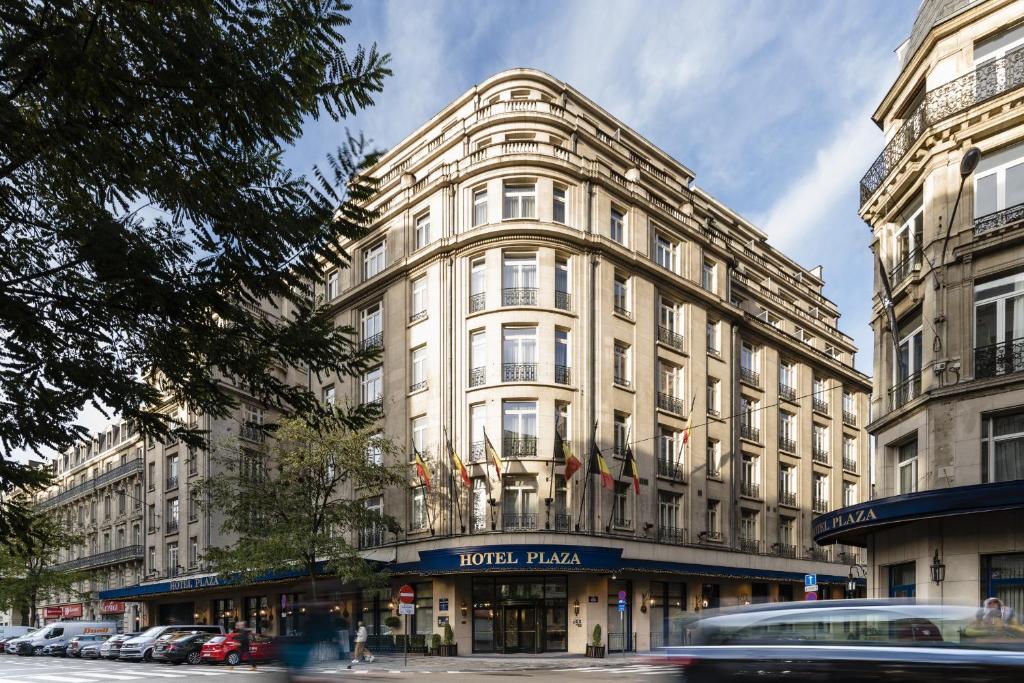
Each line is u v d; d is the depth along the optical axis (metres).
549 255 30.73
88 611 56.56
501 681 15.95
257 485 28.38
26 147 5.35
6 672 22.38
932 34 19.45
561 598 29.78
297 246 5.80
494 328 30.20
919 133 19.41
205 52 5.22
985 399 17.05
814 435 45.25
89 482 58.09
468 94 35.34
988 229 17.61
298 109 5.86
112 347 6.02
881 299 21.36
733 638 6.74
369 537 33.38
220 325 5.88
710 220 41.34
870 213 22.44
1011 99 17.50
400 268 33.41
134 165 5.56
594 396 31.00
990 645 5.57
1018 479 16.05
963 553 16.73
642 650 30.89
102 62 5.20
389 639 30.58
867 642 6.03
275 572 32.09
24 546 6.67
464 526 29.53
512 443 29.52
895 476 20.38
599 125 36.94
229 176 5.75
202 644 26.84
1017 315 17.08
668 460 34.19
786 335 42.91
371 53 6.04
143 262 5.39
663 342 34.62
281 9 5.73
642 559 31.03
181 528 45.41
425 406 31.58
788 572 39.16
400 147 38.41
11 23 4.83
